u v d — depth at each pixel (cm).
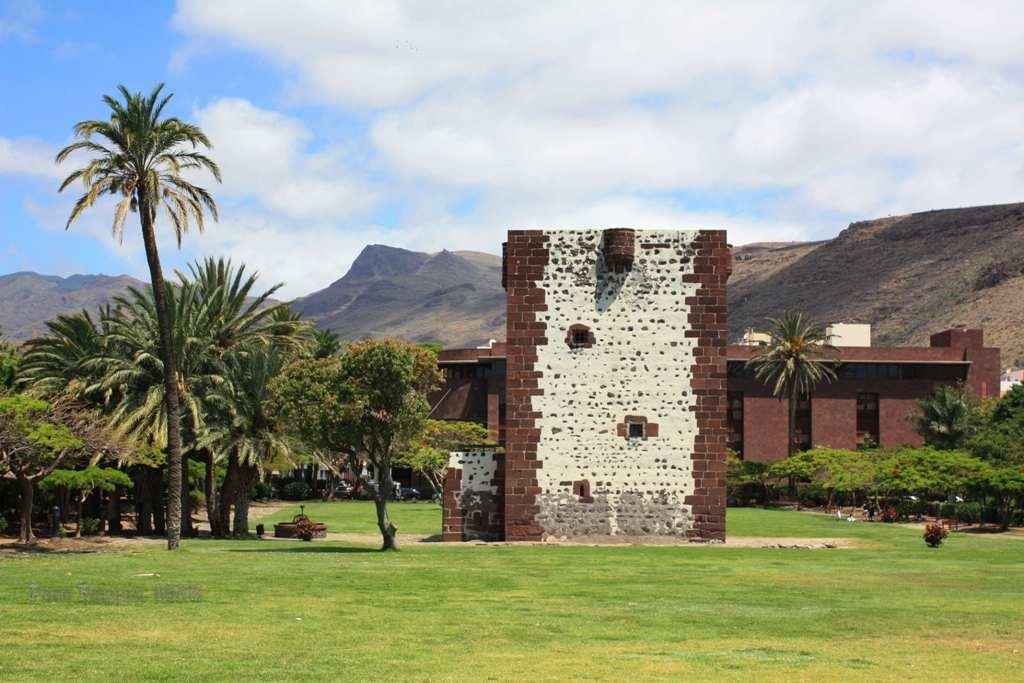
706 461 4741
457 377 12506
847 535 5831
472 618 2498
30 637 2111
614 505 4747
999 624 2514
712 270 4794
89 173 4041
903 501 8062
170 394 4406
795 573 3572
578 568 3641
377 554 4166
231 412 5562
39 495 6019
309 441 4425
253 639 2164
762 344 11931
